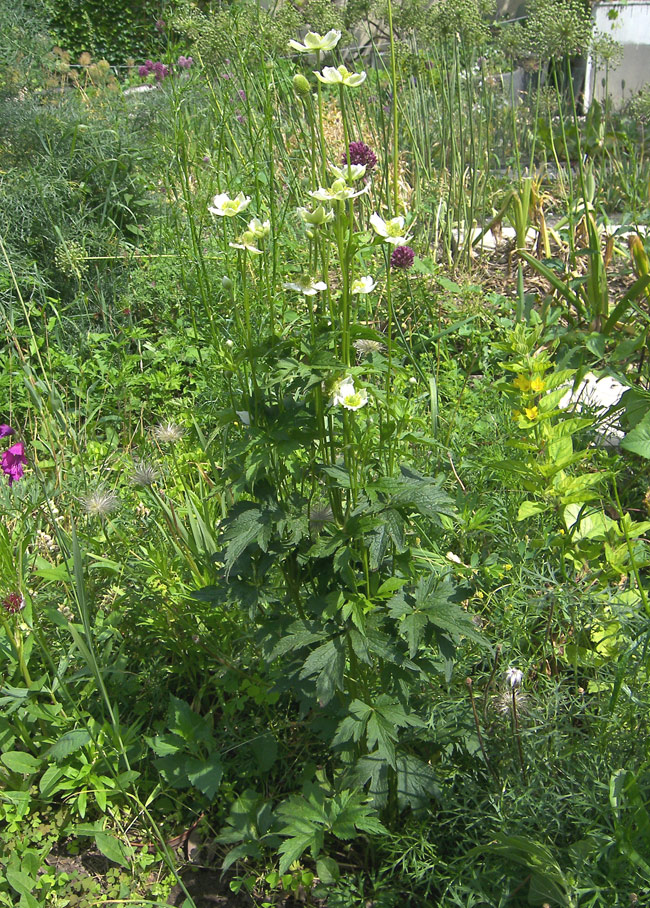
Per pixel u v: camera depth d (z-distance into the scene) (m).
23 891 2.15
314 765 2.35
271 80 3.04
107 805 2.36
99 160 5.18
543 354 2.71
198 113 5.16
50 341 4.48
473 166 5.43
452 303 4.42
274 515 1.89
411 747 2.28
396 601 1.93
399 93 6.13
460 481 3.05
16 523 2.91
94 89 6.73
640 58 8.49
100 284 4.74
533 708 2.14
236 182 4.07
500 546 2.78
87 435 3.86
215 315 3.47
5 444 3.78
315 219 1.71
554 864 1.76
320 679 1.87
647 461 3.25
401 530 1.84
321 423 1.86
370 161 3.55
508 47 5.23
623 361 3.77
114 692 2.58
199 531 2.69
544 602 2.34
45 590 2.80
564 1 4.62
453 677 2.27
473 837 2.08
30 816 2.43
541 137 6.80
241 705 2.49
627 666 2.11
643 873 1.74
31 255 4.87
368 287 1.88
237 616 2.56
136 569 2.72
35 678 2.64
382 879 2.12
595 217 4.77
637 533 2.49
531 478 2.53
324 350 1.79
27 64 6.69
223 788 2.39
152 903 2.13
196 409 3.85
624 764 2.01
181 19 3.72
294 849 1.99
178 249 4.29
